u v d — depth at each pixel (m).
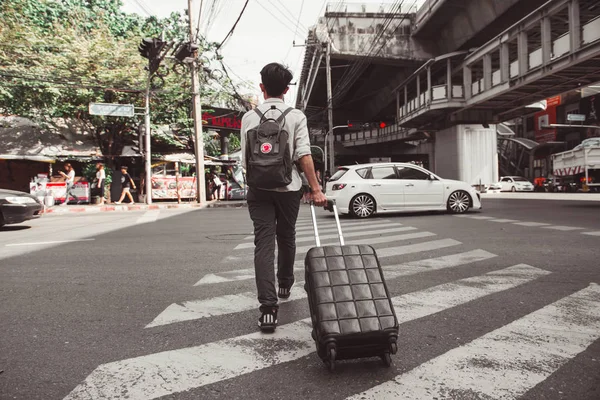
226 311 3.21
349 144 56.75
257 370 2.19
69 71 19.25
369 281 2.17
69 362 2.30
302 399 1.88
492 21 24.52
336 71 41.19
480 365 2.20
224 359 2.33
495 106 26.30
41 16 21.39
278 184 2.62
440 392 1.92
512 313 3.04
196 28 17.23
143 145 20.72
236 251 5.89
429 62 27.59
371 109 54.38
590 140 21.20
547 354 2.33
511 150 51.53
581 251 5.35
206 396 1.92
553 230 7.36
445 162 31.75
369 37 31.02
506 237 6.64
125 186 19.12
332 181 11.39
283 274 3.36
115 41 21.25
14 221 8.88
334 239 6.92
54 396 1.93
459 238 6.66
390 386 1.99
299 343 2.55
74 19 22.11
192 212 14.34
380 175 11.11
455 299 3.42
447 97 26.83
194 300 3.51
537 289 3.66
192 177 22.88
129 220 11.16
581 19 18.61
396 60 31.67
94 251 6.02
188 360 2.32
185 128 23.95
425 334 2.67
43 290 3.88
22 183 20.95
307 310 3.18
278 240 3.19
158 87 20.64
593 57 14.93
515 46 23.03
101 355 2.40
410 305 3.28
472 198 11.45
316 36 30.62
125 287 3.96
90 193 19.80
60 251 6.07
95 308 3.32
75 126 22.22
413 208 11.12
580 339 2.54
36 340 2.64
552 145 45.03
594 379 2.03
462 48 29.20
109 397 1.92
